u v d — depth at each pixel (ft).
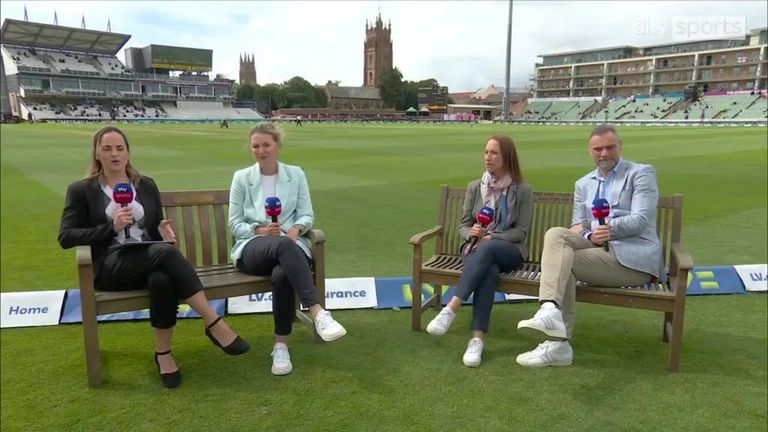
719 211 29.71
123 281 11.18
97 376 10.99
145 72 368.89
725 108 271.28
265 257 12.16
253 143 13.48
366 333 13.88
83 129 154.71
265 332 13.94
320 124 252.01
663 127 192.75
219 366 11.98
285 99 412.57
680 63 339.16
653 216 12.66
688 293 16.51
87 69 321.32
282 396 10.71
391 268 19.57
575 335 13.79
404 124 256.32
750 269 17.22
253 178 13.71
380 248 22.21
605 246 12.53
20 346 12.83
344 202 32.89
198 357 12.42
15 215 28.91
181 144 87.97
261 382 11.27
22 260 20.25
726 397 10.73
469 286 12.26
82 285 10.58
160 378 11.36
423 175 46.37
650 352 12.79
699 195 35.29
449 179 43.50
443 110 359.25
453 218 15.21
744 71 313.53
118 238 11.88
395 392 10.87
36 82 294.46
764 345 13.14
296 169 14.17
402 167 53.01
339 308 15.49
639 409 10.29
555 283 11.71
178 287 11.09
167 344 11.14
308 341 13.38
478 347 12.13
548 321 11.25
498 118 330.95
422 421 9.85
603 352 12.77
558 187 39.88
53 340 13.15
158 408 10.26
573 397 10.71
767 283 16.84
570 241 12.36
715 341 13.35
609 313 15.31
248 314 15.14
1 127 175.32
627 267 12.17
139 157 64.18
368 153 70.59
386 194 35.96
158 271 10.97
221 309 15.05
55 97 300.40
